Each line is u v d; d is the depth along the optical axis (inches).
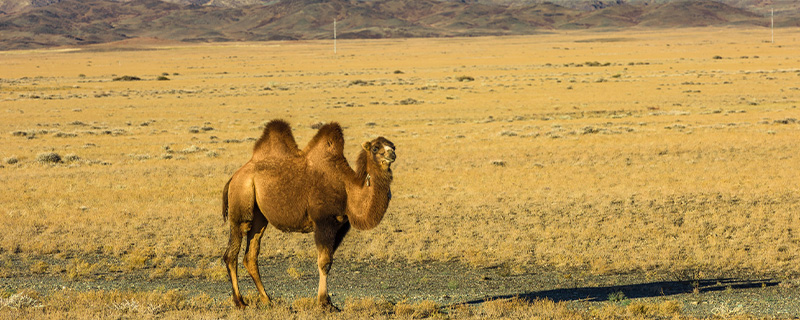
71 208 1034.1
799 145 1692.9
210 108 3277.6
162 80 5531.5
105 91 4387.3
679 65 6171.3
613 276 646.5
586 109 3009.4
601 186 1222.3
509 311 483.2
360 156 457.1
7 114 3016.7
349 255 750.5
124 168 1515.7
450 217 967.6
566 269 681.6
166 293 532.4
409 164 1547.7
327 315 453.1
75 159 1675.7
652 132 2105.1
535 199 1098.1
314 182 458.3
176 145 2003.0
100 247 792.9
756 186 1175.6
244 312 462.6
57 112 3120.1
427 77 5452.8
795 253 728.3
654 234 839.7
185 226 904.3
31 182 1299.2
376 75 5816.9
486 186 1235.9
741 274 646.5
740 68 5556.1
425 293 577.9
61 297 514.3
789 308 500.7
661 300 532.4
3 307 462.9
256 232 485.7
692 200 1067.9
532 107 3120.1
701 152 1644.9
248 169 476.1
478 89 4114.2
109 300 506.3
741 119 2440.9
